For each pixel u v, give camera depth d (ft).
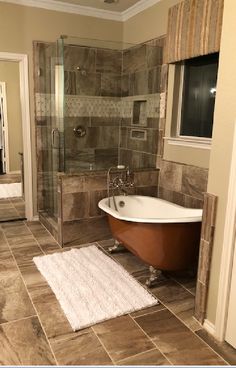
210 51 8.28
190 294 7.74
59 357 5.62
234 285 5.77
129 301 7.25
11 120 21.90
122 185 10.95
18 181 20.33
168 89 10.69
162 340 6.11
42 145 12.39
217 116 5.82
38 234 11.39
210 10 8.12
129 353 5.75
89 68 11.86
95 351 5.78
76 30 12.33
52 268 8.73
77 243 10.51
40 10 11.54
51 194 12.01
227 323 6.01
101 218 10.73
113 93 12.69
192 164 9.99
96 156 12.60
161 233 7.53
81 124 11.94
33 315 6.75
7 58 11.34
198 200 9.71
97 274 8.45
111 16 12.87
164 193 11.37
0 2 10.92
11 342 5.96
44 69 11.87
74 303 7.12
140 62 11.82
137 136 12.35
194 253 8.00
